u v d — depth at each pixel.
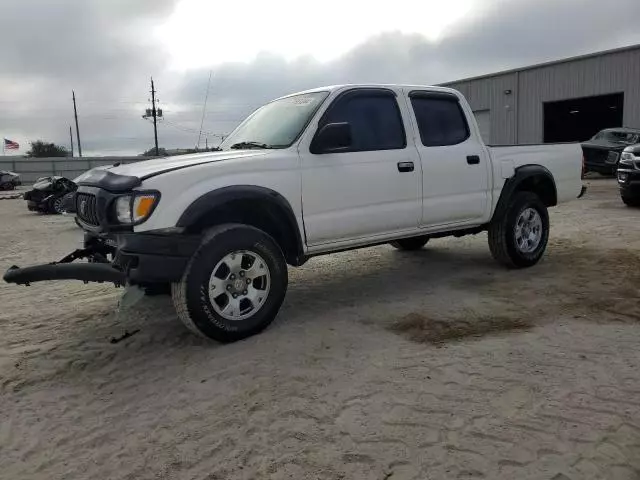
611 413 2.96
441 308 4.88
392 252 7.57
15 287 6.66
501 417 2.96
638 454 2.59
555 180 6.54
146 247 3.79
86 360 4.12
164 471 2.67
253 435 2.92
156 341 4.39
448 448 2.70
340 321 4.62
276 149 4.52
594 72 26.03
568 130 32.75
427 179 5.27
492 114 30.95
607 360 3.62
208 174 4.03
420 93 5.44
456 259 6.96
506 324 4.39
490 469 2.53
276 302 4.33
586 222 9.60
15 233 12.60
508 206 6.02
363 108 4.98
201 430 3.01
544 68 28.08
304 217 4.50
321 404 3.19
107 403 3.43
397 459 2.63
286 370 3.65
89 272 3.96
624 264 6.21
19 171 51.91
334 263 7.01
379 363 3.71
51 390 3.66
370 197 4.88
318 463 2.64
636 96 24.55
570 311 4.65
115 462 2.79
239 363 3.80
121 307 3.84
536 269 6.23
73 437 3.06
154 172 3.93
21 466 2.82
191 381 3.61
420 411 3.06
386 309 4.92
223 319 4.05
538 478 2.45
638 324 4.27
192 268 3.90
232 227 4.06
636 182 10.91
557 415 2.95
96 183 4.11
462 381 3.39
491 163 5.86
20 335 4.77
